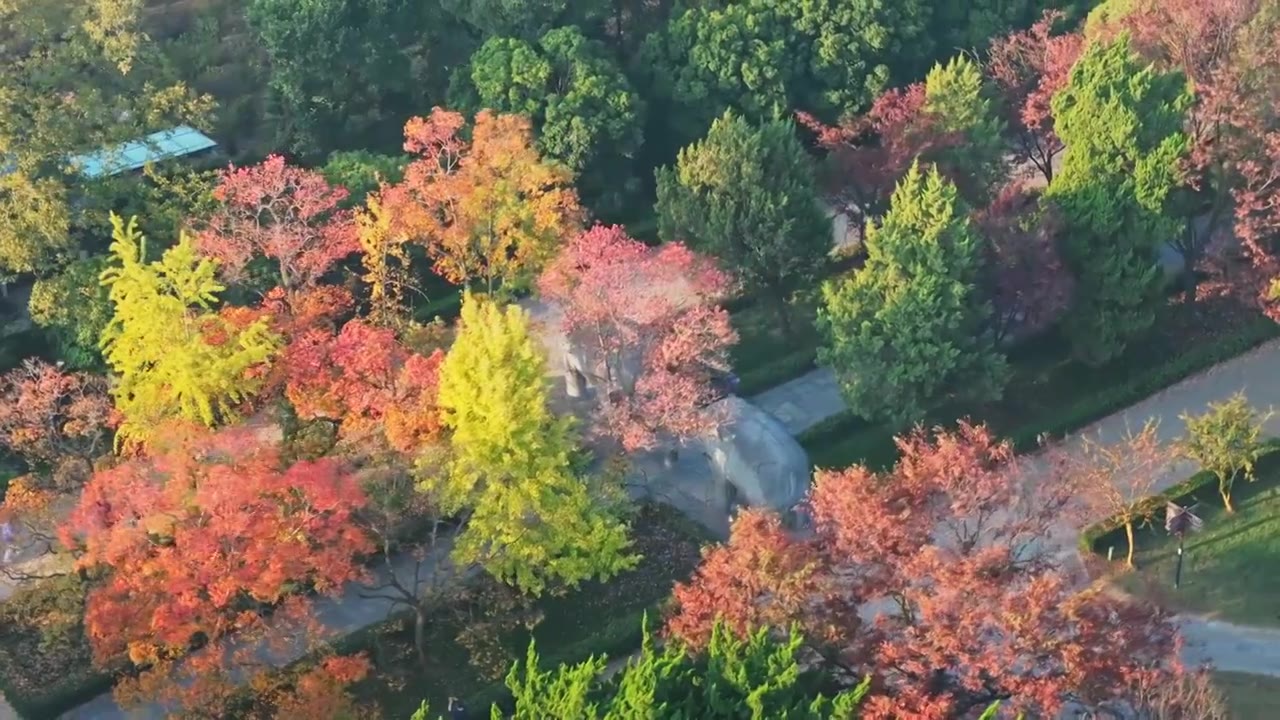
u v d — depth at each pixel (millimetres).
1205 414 72688
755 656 47469
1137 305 75250
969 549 52906
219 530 53375
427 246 76375
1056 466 62594
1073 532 66750
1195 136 78000
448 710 60562
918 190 72375
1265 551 66125
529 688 48688
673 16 96188
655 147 97125
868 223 74188
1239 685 59094
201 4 110500
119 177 79312
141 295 64750
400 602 63250
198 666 54062
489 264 75688
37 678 62844
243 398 68000
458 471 59062
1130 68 76125
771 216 77062
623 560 62219
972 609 48750
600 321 68750
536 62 88500
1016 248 72875
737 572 51312
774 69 91125
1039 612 48375
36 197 72062
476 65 89812
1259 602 63500
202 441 58219
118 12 77562
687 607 52219
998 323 75438
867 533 50531
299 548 54438
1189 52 81188
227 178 73938
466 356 58094
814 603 51312
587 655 62438
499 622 64562
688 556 68062
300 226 72812
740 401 71188
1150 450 66625
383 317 74750
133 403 65125
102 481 56562
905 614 51156
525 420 58844
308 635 57219
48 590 66375
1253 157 76062
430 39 100500
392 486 61719
